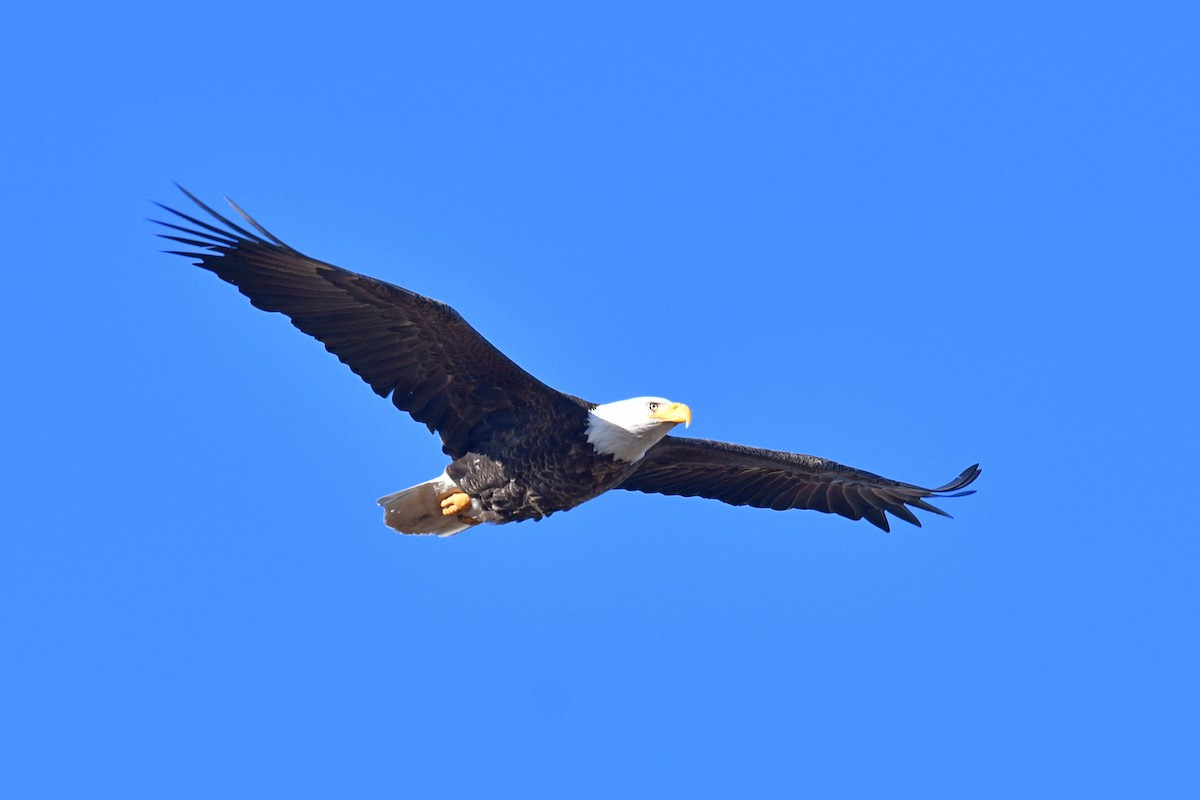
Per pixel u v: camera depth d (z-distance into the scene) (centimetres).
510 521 2166
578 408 2123
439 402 2112
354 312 2005
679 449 2406
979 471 2452
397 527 2191
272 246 1931
